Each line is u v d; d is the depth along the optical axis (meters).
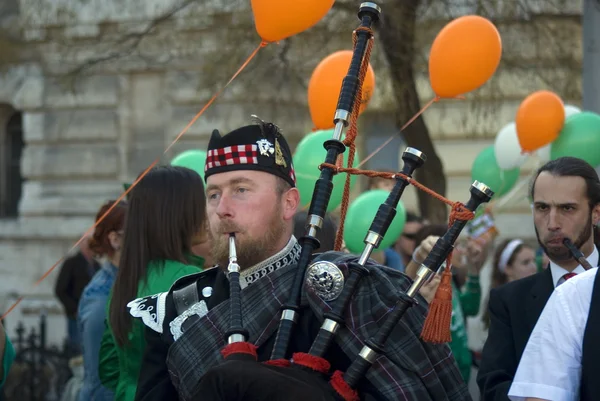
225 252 5.11
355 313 4.88
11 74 25.88
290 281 5.04
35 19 23.50
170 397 5.23
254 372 4.46
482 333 15.63
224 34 18.92
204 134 24.02
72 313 16.44
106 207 8.59
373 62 17.67
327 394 4.55
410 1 16.45
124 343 6.84
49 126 25.70
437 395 4.84
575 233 6.50
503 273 11.38
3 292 26.16
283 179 5.17
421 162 5.15
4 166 27.64
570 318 4.94
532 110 9.66
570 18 17.62
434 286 7.63
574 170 6.52
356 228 9.76
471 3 17.19
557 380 4.89
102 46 23.75
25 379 16.64
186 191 7.15
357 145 22.84
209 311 5.11
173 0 23.22
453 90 8.29
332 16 17.66
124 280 6.98
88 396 8.17
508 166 11.79
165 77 24.34
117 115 24.95
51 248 25.89
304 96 20.64
